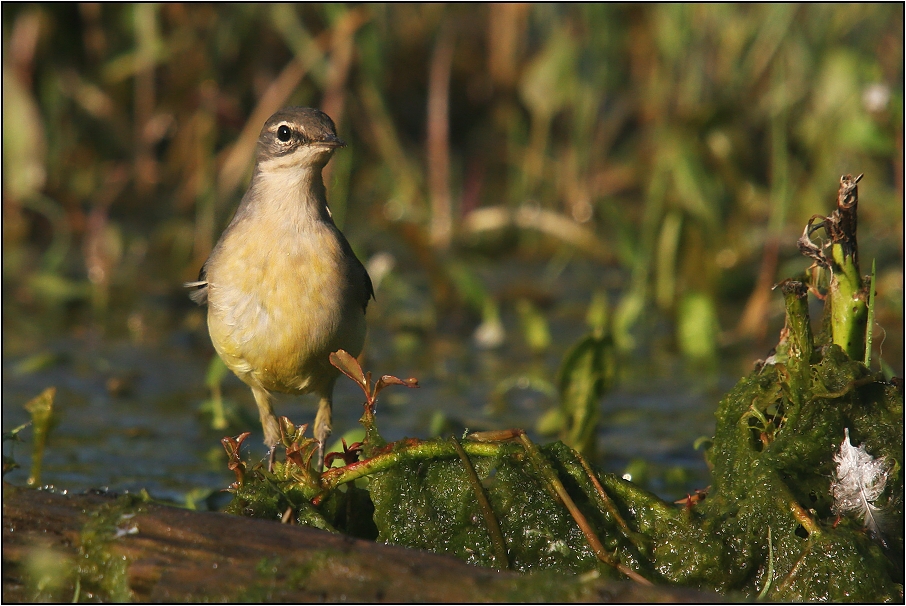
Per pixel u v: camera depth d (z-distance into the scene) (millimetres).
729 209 15117
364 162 17766
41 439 7645
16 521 5949
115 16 16703
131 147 17312
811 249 6203
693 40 16094
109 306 14430
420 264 16062
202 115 16359
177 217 16953
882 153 15414
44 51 16328
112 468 8734
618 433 9836
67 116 17031
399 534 6148
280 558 5547
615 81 16953
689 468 8828
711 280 14227
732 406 6355
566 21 17125
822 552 5727
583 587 5312
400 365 12234
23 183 16094
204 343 13086
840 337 6277
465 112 18422
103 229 15805
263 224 7539
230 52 16922
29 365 11680
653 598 5258
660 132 16109
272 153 7617
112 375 11641
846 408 6105
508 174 18094
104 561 5730
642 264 13430
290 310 7500
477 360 12430
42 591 5785
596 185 16828
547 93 16656
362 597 5359
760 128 16078
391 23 17688
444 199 16578
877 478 5980
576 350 8367
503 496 6098
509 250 17016
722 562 5883
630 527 6082
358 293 7859
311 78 16969
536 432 9656
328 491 6328
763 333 13281
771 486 5965
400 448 6234
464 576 5402
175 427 9961
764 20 15742
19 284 14992
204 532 5715
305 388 7988
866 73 14695
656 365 12266
